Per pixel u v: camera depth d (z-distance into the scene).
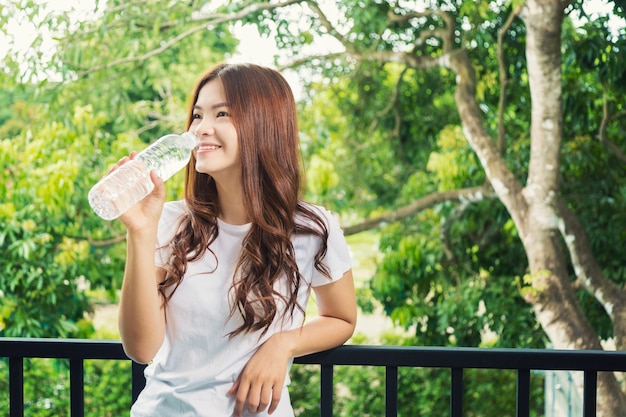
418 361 1.39
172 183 6.20
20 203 6.42
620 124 6.69
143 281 1.20
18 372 1.45
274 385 1.25
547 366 1.38
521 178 6.70
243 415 1.26
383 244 7.12
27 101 6.63
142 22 6.77
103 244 6.63
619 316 6.18
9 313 6.35
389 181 7.24
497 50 6.56
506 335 6.78
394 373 1.39
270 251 1.28
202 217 1.31
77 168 6.14
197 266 1.29
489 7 6.56
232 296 1.27
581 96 6.46
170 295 1.28
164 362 1.29
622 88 6.40
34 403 7.62
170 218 1.35
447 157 6.73
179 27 6.99
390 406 1.39
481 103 6.96
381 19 6.77
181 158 1.25
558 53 6.04
